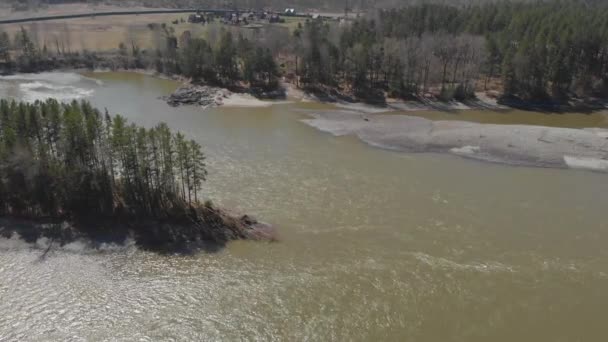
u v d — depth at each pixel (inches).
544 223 3056.1
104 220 2881.4
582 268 2618.1
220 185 3412.9
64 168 2869.1
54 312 2269.9
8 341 2105.1
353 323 2230.6
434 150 4160.9
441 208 3201.3
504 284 2485.2
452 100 5634.8
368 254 2706.7
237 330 2186.3
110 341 2117.4
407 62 5693.9
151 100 5531.5
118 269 2561.5
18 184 2874.0
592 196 3425.2
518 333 2188.7
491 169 3821.4
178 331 2176.4
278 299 2370.8
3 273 2501.2
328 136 4463.6
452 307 2331.4
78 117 2913.4
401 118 5009.8
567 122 5123.0
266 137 4404.5
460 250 2758.4
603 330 2210.9
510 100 5684.1
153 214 2910.9
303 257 2672.2
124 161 2871.6
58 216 2898.6
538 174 3750.0
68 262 2598.4
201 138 4330.7
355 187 3457.2
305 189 3400.6
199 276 2522.1
